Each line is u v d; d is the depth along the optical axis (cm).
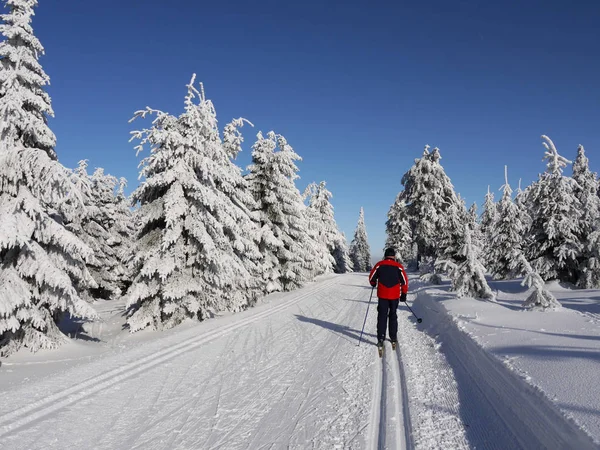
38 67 895
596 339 512
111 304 2380
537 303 827
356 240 7569
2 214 805
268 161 2203
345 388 510
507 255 2561
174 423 427
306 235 2620
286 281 2295
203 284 1260
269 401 481
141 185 1205
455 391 471
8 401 481
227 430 404
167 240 1173
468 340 618
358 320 1075
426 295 1396
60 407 472
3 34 857
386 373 564
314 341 815
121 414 453
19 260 836
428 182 3494
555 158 1638
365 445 350
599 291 1260
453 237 2022
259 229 2089
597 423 276
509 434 341
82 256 946
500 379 439
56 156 976
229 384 552
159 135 1188
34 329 876
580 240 1628
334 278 3403
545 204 1642
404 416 414
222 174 1319
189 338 852
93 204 2605
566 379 372
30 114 866
